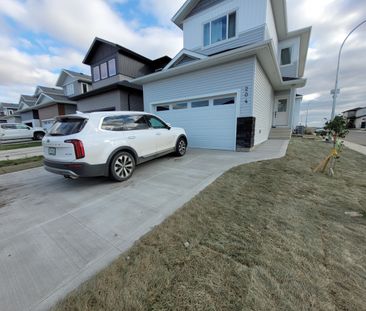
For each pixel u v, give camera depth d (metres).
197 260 1.71
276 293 1.36
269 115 11.27
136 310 1.28
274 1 9.43
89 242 2.08
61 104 19.25
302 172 4.32
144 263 1.69
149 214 2.65
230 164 5.11
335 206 2.69
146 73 14.78
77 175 3.51
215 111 7.54
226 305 1.29
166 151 5.61
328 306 1.27
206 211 2.60
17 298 1.42
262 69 7.80
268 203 2.80
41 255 1.90
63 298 1.40
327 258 1.70
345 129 4.13
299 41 12.04
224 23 9.51
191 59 8.75
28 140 16.98
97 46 14.17
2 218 2.69
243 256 1.74
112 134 3.97
